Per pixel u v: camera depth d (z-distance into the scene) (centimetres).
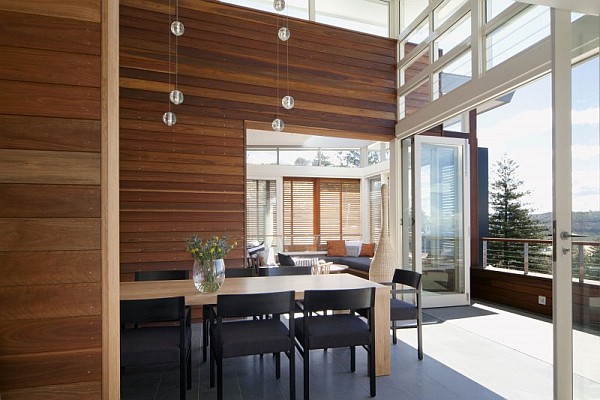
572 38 213
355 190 905
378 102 511
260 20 455
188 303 236
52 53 118
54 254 117
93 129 121
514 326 394
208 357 313
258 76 451
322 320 265
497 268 531
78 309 119
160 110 413
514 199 805
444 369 285
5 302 114
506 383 260
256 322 263
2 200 114
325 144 829
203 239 424
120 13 399
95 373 120
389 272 419
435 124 439
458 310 464
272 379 269
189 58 423
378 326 275
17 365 115
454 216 507
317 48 480
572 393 204
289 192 863
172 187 416
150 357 218
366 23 525
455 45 400
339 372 281
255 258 688
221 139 434
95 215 121
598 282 213
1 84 115
